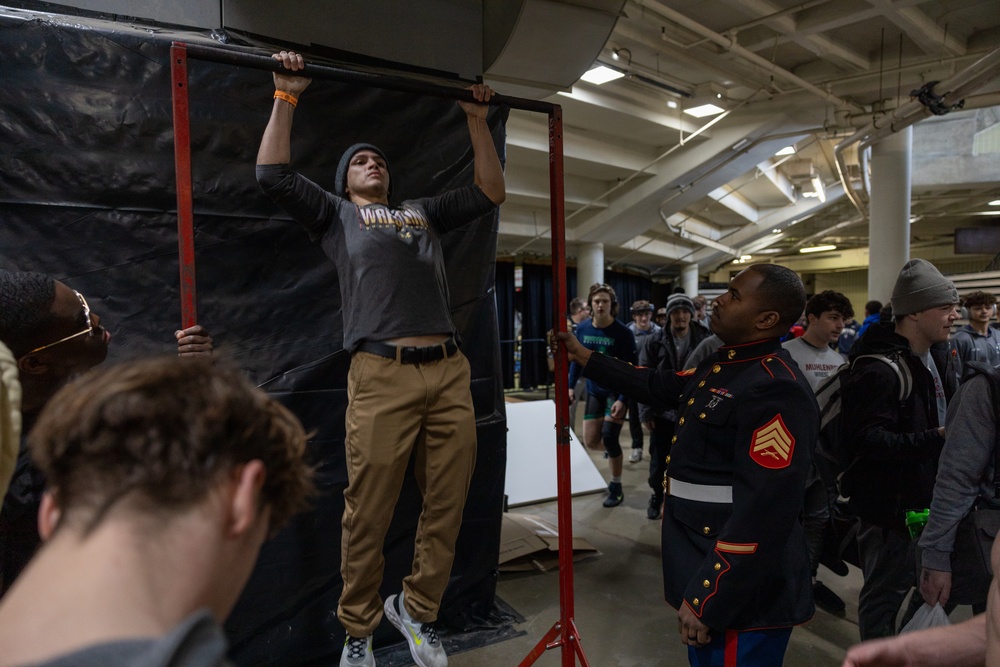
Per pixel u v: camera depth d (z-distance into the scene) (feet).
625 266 47.19
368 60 6.88
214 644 1.08
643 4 13.87
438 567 5.29
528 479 13.30
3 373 1.73
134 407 1.26
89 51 5.45
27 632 1.06
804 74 19.76
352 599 5.17
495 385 7.61
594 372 5.66
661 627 7.66
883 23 16.28
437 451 5.03
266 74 6.18
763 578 4.10
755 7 14.34
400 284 4.73
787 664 6.86
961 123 29.68
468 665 6.72
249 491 1.34
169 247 5.84
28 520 5.03
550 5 7.15
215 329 6.03
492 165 5.20
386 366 4.64
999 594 2.25
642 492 13.75
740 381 4.36
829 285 67.10
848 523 6.88
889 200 23.03
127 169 5.62
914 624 4.69
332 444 6.60
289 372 6.37
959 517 4.65
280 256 6.32
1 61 5.14
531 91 8.91
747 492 3.97
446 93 4.91
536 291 37.19
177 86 4.21
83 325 3.75
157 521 1.21
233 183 6.07
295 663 6.50
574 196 27.76
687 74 19.62
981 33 16.83
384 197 5.21
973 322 11.32
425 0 7.30
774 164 31.22
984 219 45.50
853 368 6.02
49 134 5.32
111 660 0.96
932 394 5.72
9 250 5.20
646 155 26.11
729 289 4.64
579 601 8.38
